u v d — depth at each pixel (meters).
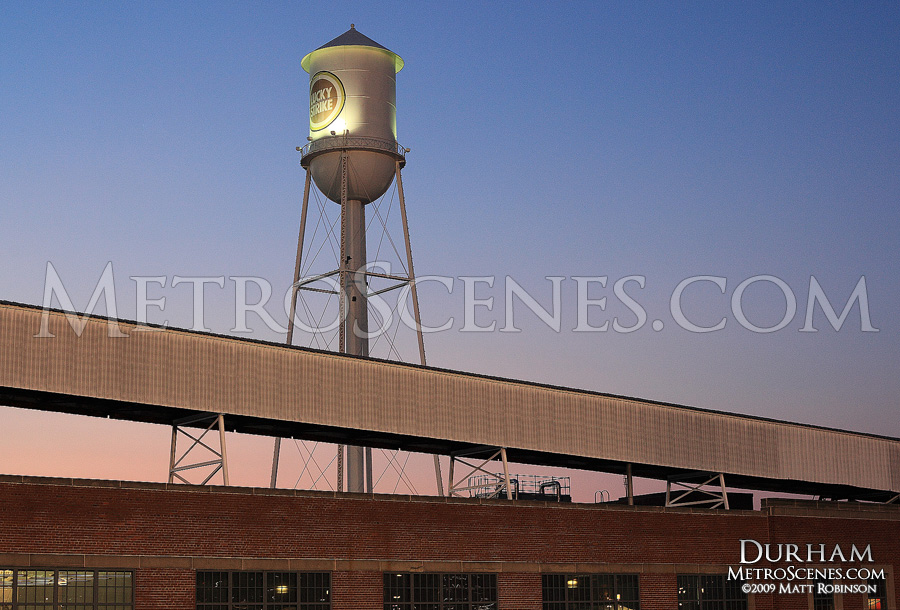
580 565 43.38
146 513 34.91
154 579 34.62
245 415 40.66
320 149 59.03
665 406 51.06
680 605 45.66
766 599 47.88
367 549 38.66
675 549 46.06
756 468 52.81
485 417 46.28
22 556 32.75
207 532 35.78
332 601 37.66
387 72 60.66
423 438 44.91
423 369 45.28
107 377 38.19
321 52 60.56
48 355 37.31
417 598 39.41
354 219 59.28
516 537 42.06
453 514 40.84
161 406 39.06
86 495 34.06
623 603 44.19
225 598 35.75
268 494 37.12
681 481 56.03
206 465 40.31
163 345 39.56
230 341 40.94
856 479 55.91
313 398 42.31
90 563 33.69
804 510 49.72
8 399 39.72
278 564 36.81
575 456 48.84
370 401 43.66
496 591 41.19
